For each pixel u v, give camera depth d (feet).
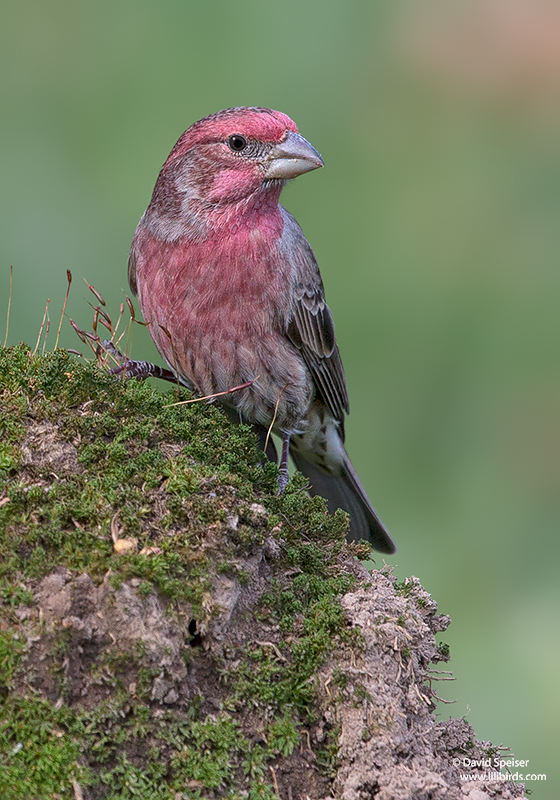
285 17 44.75
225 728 15.57
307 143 24.20
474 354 41.04
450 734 17.44
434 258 42.91
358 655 16.67
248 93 42.78
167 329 24.50
